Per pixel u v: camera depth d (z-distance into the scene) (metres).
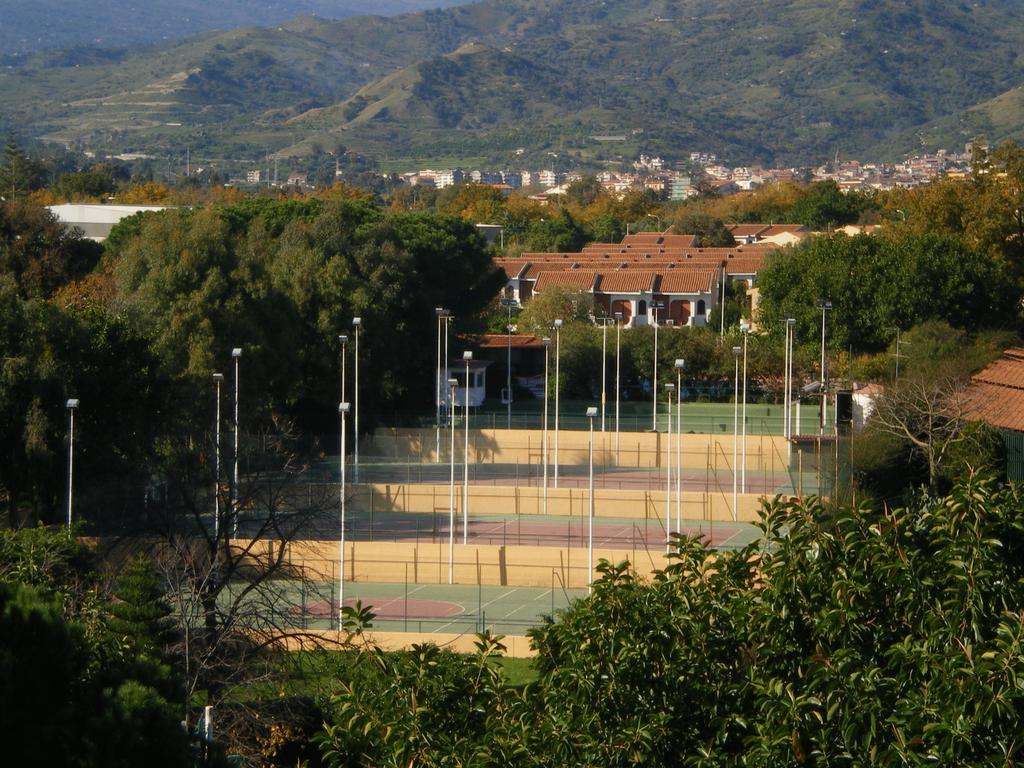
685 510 118.94
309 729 63.06
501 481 132.25
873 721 33.25
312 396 146.75
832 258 179.62
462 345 182.25
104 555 72.75
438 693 39.19
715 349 178.25
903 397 113.50
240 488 83.25
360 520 118.44
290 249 158.25
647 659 37.62
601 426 157.75
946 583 35.53
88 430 103.31
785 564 37.66
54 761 36.91
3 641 37.97
